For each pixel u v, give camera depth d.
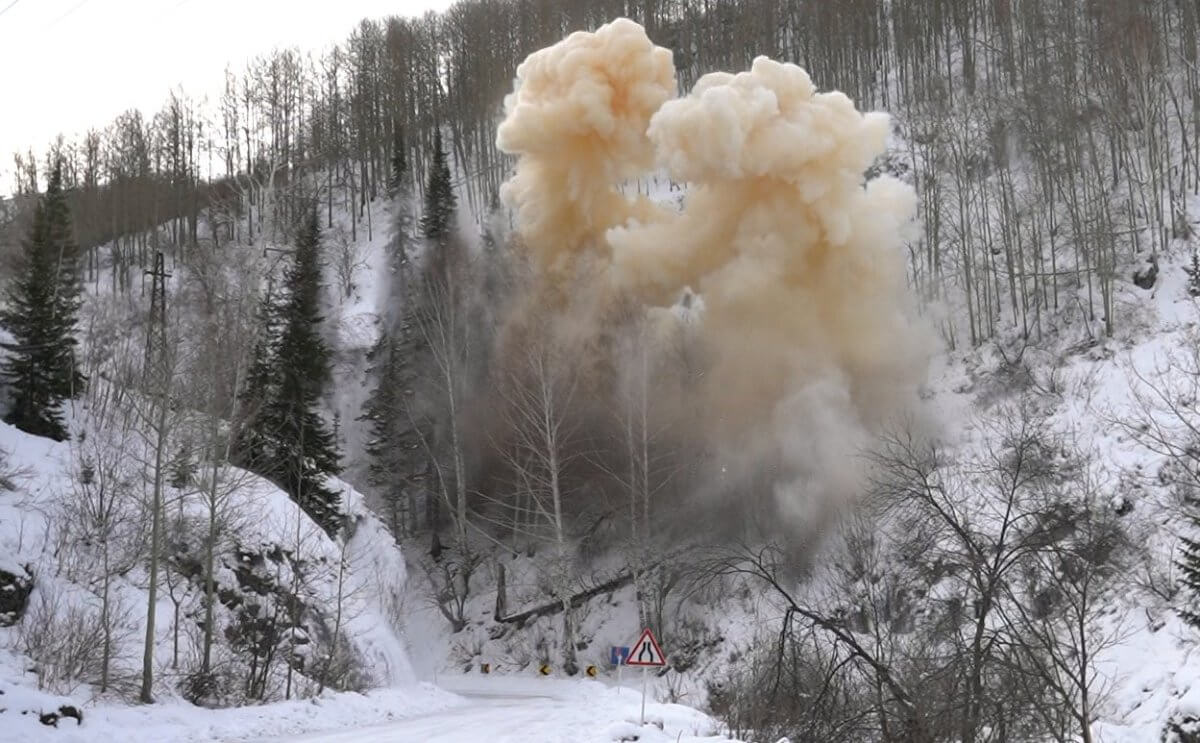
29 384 34.50
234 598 29.39
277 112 91.56
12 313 37.09
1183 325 39.34
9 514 26.89
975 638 15.68
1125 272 44.41
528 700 31.42
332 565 34.25
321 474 38.91
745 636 35.81
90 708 19.44
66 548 26.73
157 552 22.75
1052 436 35.06
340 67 94.38
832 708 15.88
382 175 86.81
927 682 15.73
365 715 24.62
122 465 31.50
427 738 19.02
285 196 78.88
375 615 35.38
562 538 40.62
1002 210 49.72
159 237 78.00
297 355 40.38
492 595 47.69
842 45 76.50
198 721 20.20
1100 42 57.78
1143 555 25.28
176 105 89.44
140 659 24.72
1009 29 67.94
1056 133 52.44
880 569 30.41
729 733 18.11
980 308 46.72
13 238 51.38
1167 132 51.06
